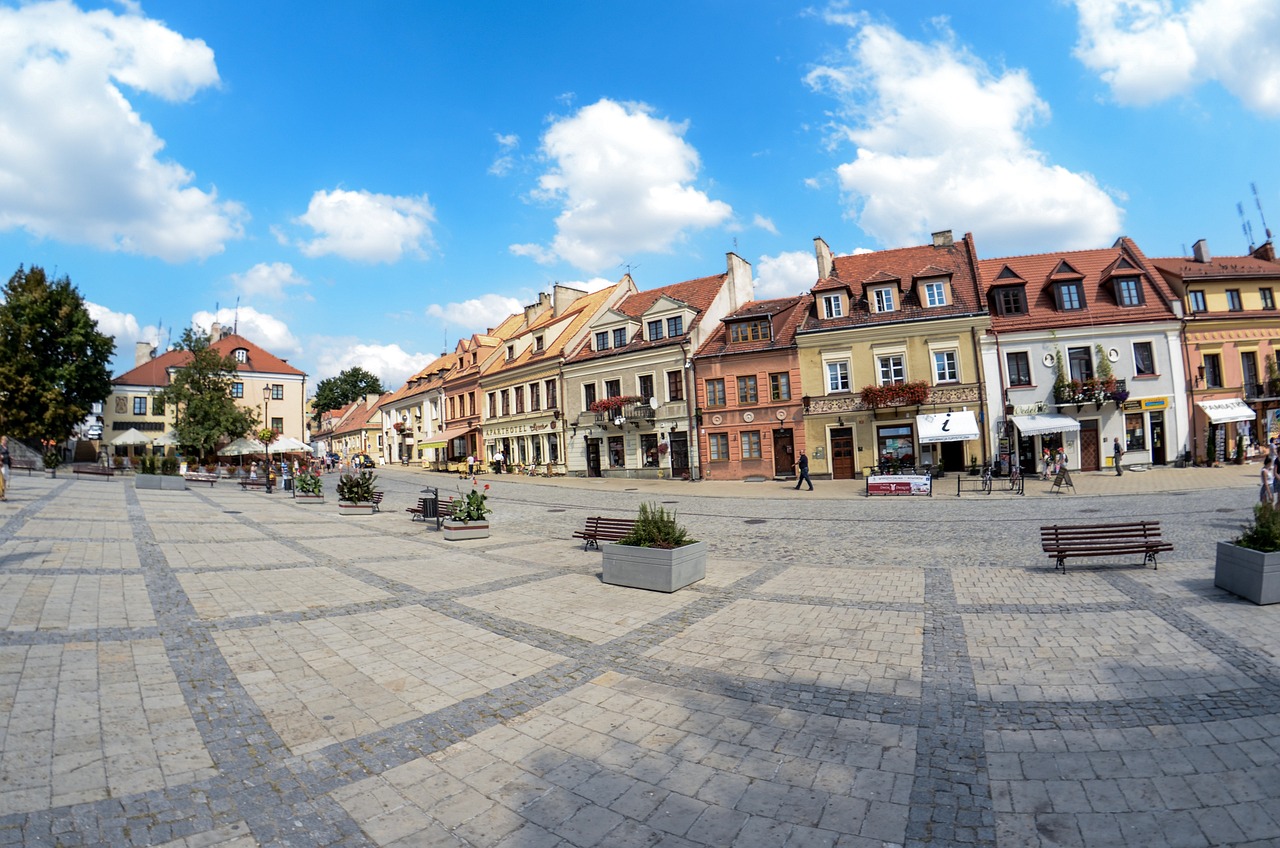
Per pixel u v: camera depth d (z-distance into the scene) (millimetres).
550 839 4242
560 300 50906
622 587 11430
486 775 5066
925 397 32125
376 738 5652
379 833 4305
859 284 36781
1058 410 32312
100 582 10531
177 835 4203
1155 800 4527
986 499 23688
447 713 6180
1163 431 32156
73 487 28328
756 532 18078
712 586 11406
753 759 5270
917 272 35906
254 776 4977
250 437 48156
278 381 61812
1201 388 32438
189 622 8711
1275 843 4020
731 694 6598
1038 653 7457
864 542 15672
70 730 5492
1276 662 6848
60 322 45781
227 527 18203
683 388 38312
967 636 8148
